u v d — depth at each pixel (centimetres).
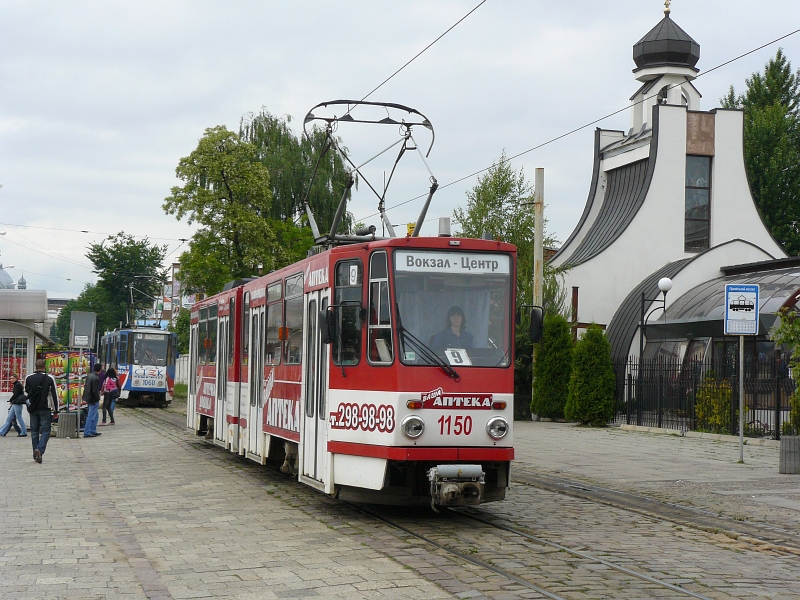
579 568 901
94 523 1189
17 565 928
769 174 5709
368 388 1188
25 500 1395
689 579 862
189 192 4169
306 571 894
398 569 899
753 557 981
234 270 4138
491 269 1219
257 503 1370
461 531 1120
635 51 4291
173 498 1421
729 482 1606
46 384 1948
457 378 1167
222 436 2033
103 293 8844
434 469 1128
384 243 1194
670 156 4047
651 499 1407
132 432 2867
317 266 1344
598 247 4066
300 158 4775
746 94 6338
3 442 2459
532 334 1216
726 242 3672
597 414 3038
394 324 1169
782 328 1816
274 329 1591
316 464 1298
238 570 901
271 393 1580
